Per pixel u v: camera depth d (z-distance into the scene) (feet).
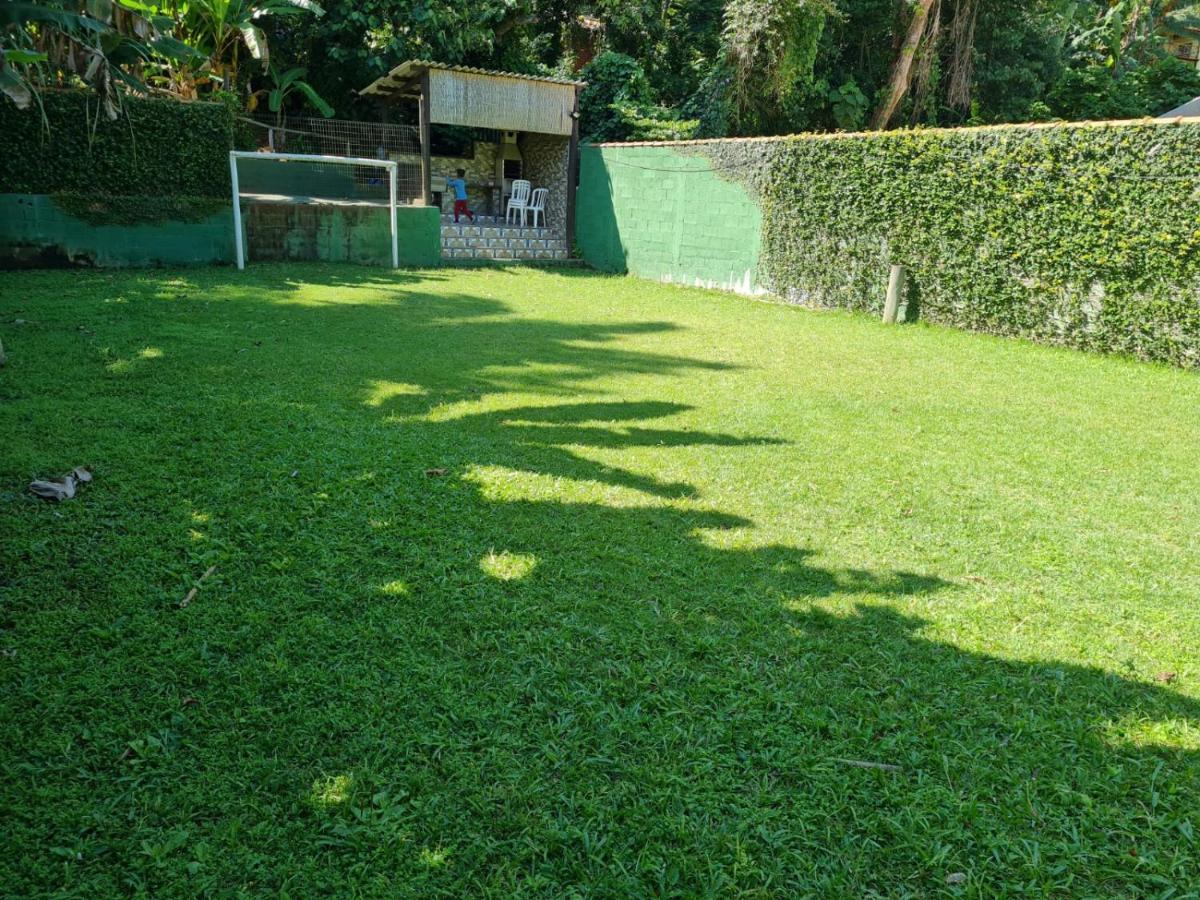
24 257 38.45
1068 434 19.71
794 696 8.65
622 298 40.91
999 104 73.00
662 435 17.63
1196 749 8.16
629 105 59.62
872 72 67.72
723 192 45.85
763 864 6.54
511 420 18.07
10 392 17.42
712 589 10.86
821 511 13.91
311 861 6.34
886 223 37.27
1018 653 9.78
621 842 6.70
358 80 61.00
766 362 26.66
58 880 6.08
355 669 8.73
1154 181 27.89
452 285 41.19
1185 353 27.99
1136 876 6.58
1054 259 31.14
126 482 13.04
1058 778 7.65
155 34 28.19
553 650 9.25
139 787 7.01
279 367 21.24
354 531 11.94
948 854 6.72
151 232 40.63
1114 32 86.84
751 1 55.72
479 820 6.84
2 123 37.04
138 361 20.85
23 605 9.52
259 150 52.24
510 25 63.87
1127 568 12.47
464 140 66.69
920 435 18.92
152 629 9.23
